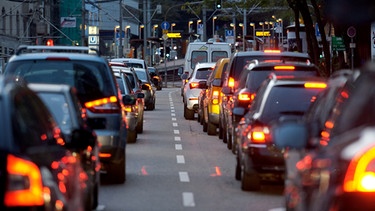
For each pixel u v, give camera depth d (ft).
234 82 147.64
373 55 231.30
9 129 44.06
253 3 330.34
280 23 578.25
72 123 76.38
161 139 165.17
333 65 349.00
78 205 57.82
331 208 37.73
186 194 94.99
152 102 271.28
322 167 41.96
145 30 574.56
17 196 42.39
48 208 44.93
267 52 147.54
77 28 652.89
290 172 58.44
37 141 48.34
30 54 98.48
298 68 123.65
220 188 99.60
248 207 86.53
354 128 44.42
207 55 318.04
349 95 49.98
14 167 42.68
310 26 293.64
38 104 54.13
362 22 203.82
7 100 45.65
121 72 166.71
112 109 95.91
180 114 251.80
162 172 114.32
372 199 35.99
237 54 148.56
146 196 93.40
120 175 100.48
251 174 94.12
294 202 53.83
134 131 154.40
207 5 325.83
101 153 94.99
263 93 95.86
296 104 92.99
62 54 98.22
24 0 524.93
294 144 47.50
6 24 561.84
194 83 220.84
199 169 117.80
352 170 36.50
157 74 484.33
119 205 87.20
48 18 593.01
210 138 168.76
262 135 89.35
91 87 96.27
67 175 52.54
